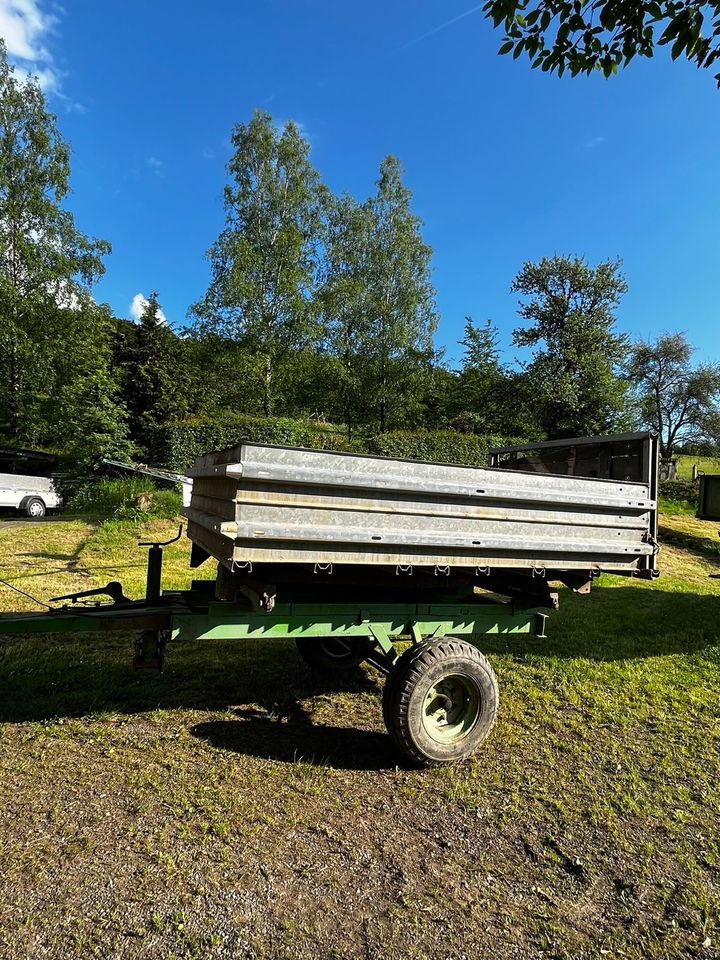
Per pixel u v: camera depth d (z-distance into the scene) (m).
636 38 4.23
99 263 24.78
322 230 28.61
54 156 23.92
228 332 26.27
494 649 5.60
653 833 2.79
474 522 3.13
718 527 15.01
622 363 32.66
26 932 2.00
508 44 4.52
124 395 24.17
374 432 31.55
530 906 2.27
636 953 2.05
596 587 8.80
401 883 2.36
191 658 4.93
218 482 3.07
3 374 24.02
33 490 16.66
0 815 2.67
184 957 1.94
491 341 38.75
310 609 3.35
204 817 2.73
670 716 4.18
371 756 3.43
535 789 3.14
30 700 3.95
